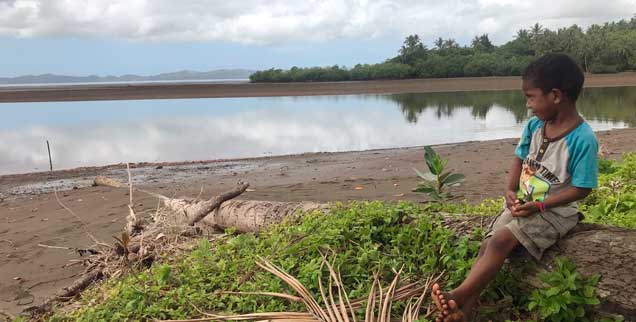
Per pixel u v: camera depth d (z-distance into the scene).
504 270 3.91
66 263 7.03
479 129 21.73
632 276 3.43
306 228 5.04
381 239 4.65
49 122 27.81
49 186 12.98
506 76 69.38
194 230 6.98
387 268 4.29
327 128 23.53
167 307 4.32
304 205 6.27
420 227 4.43
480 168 11.37
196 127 24.83
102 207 9.67
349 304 3.76
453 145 16.41
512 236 3.55
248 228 6.63
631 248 3.52
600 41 76.88
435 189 5.67
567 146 3.43
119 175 14.02
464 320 3.32
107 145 19.88
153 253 6.24
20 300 6.02
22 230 8.59
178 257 5.66
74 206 9.95
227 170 14.08
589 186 3.35
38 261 7.15
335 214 5.23
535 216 3.55
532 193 3.60
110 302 4.58
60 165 16.20
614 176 7.07
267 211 6.45
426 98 43.56
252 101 43.47
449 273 4.09
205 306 4.29
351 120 26.59
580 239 3.67
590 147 3.34
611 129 18.84
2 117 31.08
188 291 4.45
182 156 17.25
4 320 5.45
